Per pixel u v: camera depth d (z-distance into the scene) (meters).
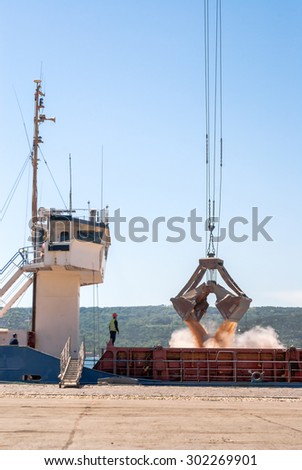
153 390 36.09
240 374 42.81
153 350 42.62
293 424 18.81
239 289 45.31
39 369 40.62
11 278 45.00
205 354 42.91
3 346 40.94
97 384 40.38
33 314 45.81
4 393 31.88
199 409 23.89
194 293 45.16
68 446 14.28
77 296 45.16
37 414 21.09
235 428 17.64
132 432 16.62
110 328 43.34
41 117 49.59
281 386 41.72
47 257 43.59
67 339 44.69
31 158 49.31
